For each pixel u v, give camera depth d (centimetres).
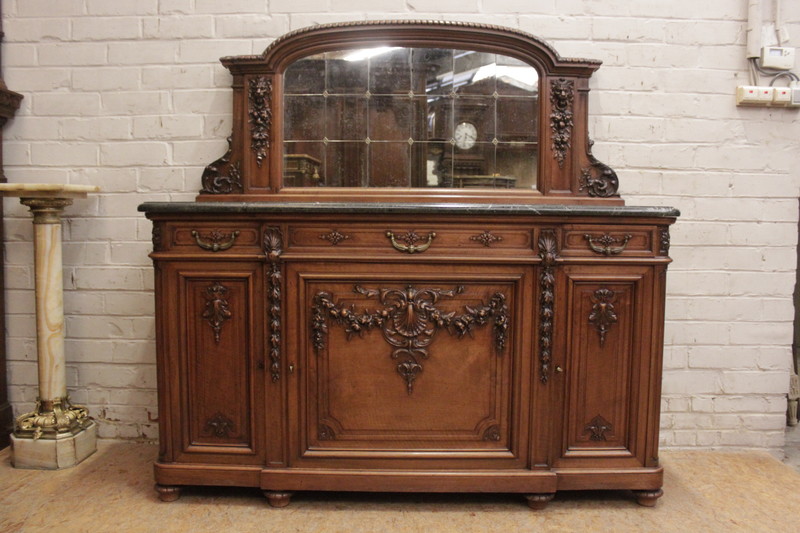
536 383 160
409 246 157
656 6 198
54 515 158
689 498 171
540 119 188
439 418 162
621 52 199
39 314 190
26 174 204
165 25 199
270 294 158
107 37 200
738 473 188
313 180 190
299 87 189
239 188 190
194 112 201
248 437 163
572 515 162
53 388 192
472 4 197
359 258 157
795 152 201
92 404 209
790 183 202
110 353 207
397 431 162
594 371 162
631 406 163
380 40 186
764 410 207
